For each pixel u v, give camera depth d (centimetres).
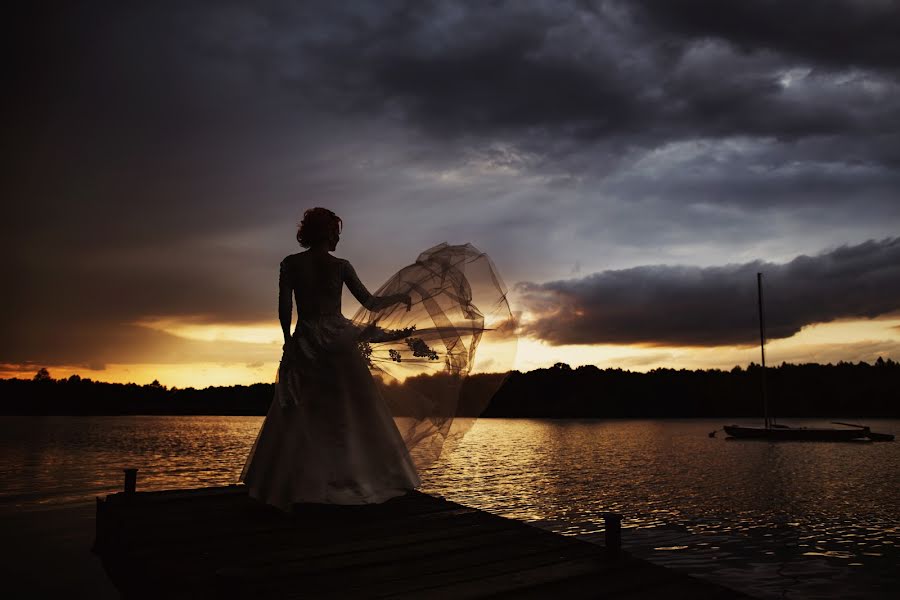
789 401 10756
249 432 7594
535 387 12169
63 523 1645
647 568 340
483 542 386
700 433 7756
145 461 3466
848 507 2119
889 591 1096
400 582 309
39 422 10050
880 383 10412
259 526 424
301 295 454
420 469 459
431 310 468
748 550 1446
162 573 322
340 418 436
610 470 3334
